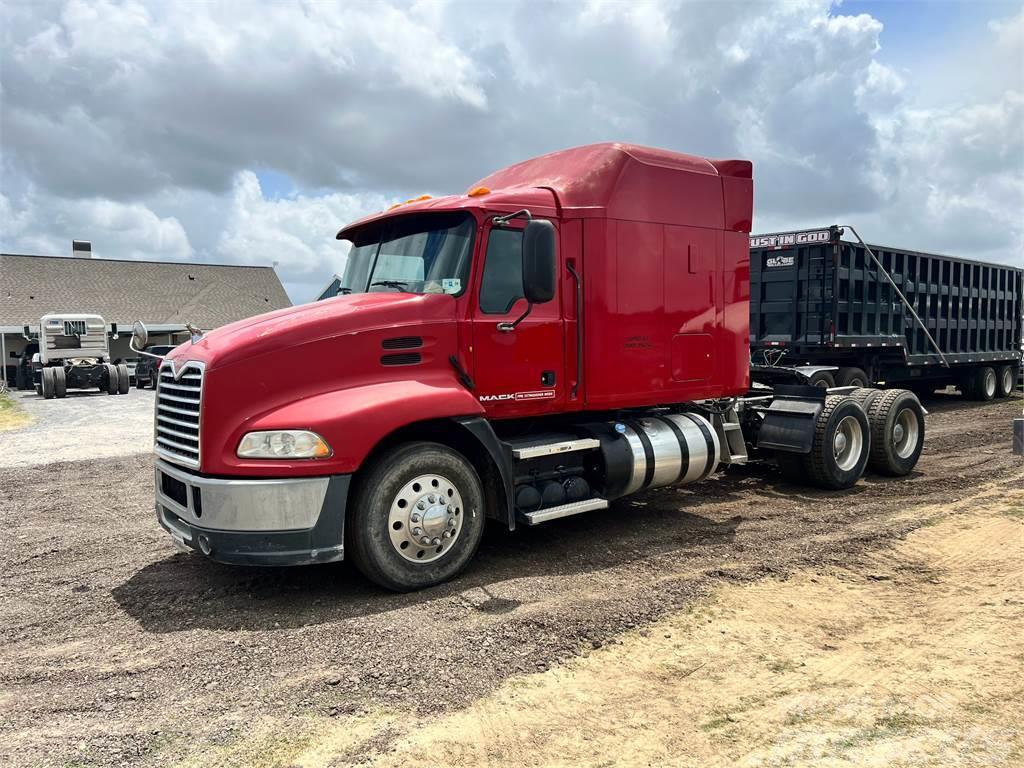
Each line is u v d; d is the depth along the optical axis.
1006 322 18.19
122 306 38.94
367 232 6.02
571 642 4.01
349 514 4.74
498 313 5.40
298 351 4.64
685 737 3.03
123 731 3.18
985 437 11.52
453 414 4.94
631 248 6.09
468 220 5.31
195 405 4.60
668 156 6.48
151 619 4.52
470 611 4.51
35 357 27.33
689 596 4.70
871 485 8.18
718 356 6.84
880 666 3.67
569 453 5.90
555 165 6.27
